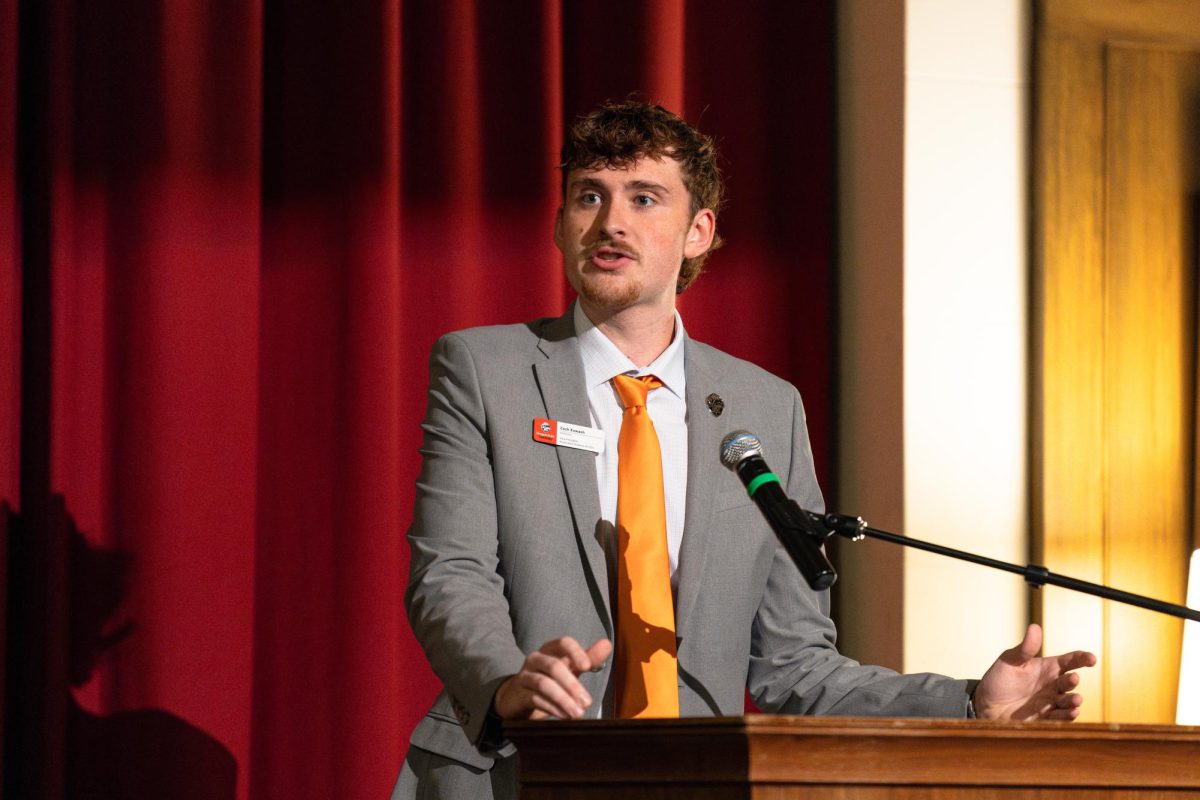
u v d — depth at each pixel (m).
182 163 7.37
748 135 8.36
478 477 4.88
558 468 4.92
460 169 7.79
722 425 5.14
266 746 7.36
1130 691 7.81
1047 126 7.97
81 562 7.22
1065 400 7.89
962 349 7.96
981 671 7.84
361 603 7.39
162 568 7.21
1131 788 3.54
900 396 7.89
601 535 4.89
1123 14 8.12
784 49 8.45
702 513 4.95
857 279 8.34
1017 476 7.97
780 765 3.14
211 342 7.36
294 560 7.46
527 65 7.93
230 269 7.41
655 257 5.03
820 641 5.18
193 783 7.15
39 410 7.22
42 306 7.26
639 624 4.71
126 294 7.32
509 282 7.86
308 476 7.50
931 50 8.05
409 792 4.62
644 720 3.29
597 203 5.09
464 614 4.36
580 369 5.09
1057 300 7.92
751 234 8.31
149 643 7.18
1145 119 8.09
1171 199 8.07
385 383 7.50
